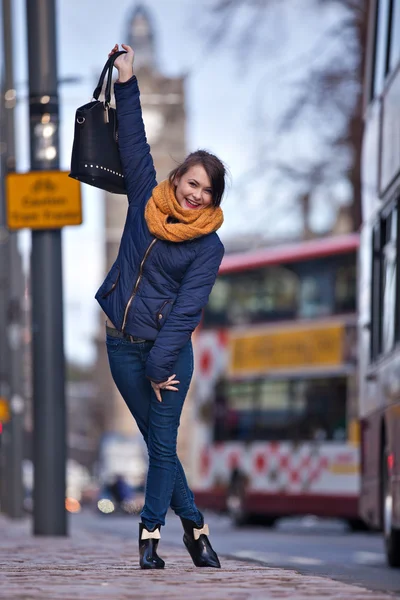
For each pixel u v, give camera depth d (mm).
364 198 19906
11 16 33375
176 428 9625
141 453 94688
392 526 16469
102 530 26562
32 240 20234
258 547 25062
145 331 9375
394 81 16438
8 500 40656
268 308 36969
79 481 113438
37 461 20281
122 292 9375
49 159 20062
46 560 11297
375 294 18547
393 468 16219
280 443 36375
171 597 7445
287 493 36094
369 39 19562
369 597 7676
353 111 37688
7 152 36312
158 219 9211
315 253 35375
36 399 20281
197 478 39562
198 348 39531
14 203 19953
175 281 9375
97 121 9703
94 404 138500
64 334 20312
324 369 34938
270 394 36875
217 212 9320
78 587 8055
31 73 20109
